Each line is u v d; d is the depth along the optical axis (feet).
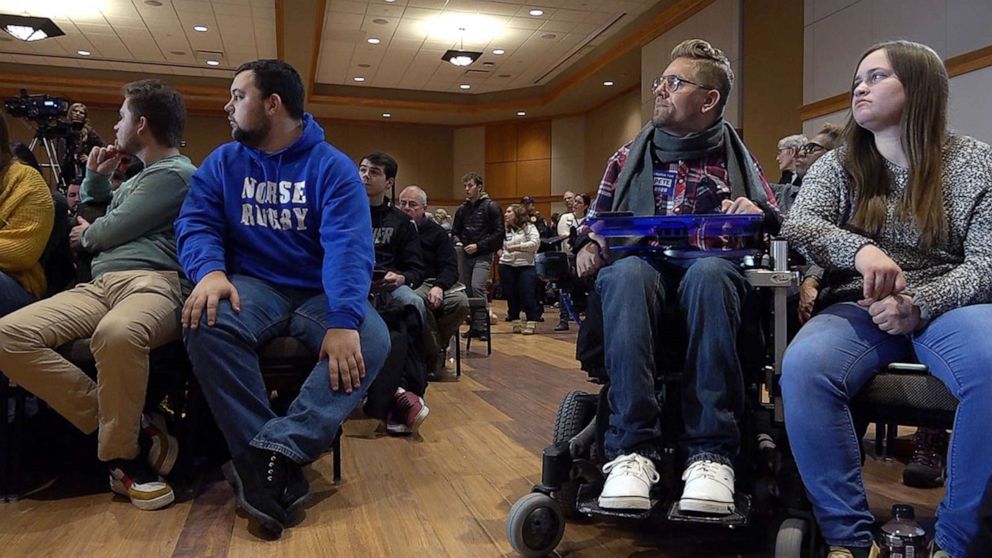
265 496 5.43
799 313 5.74
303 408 5.90
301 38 30.66
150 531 5.49
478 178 20.92
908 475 6.84
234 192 6.61
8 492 6.25
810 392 4.16
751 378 5.00
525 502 4.77
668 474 4.83
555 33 31.96
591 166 43.62
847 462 4.16
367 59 36.40
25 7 28.86
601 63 33.78
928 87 4.43
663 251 5.01
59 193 7.60
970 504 3.87
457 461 7.57
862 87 4.59
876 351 4.26
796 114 20.99
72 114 10.62
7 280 6.62
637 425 4.65
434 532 5.49
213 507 6.09
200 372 5.84
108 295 6.48
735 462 4.87
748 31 23.25
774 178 22.02
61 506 6.06
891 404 4.22
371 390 8.42
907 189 4.50
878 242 4.65
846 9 18.94
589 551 5.11
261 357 6.31
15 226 6.67
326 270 6.28
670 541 5.32
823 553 4.32
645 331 4.63
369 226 6.59
